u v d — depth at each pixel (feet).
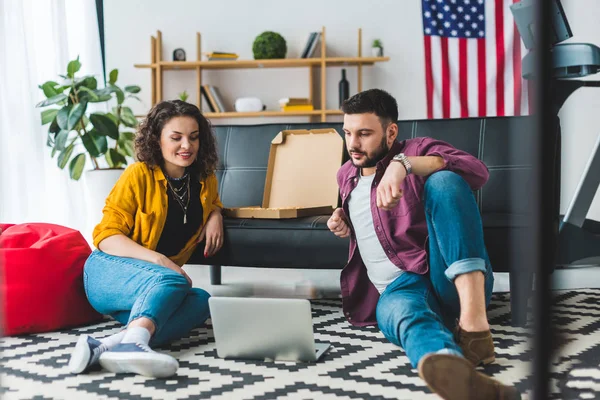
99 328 7.72
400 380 5.25
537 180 1.73
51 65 15.75
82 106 13.10
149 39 18.31
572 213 10.64
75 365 5.58
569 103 16.35
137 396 4.95
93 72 16.97
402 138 9.78
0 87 14.51
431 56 17.57
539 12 1.70
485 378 4.25
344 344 6.55
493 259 7.55
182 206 7.81
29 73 14.90
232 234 8.57
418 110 17.95
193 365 5.86
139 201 7.49
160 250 7.80
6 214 14.44
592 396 4.51
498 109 17.48
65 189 15.69
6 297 7.19
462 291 5.38
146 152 7.54
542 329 1.76
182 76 18.47
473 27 17.49
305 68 18.24
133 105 18.33
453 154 5.80
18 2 14.76
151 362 5.38
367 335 6.95
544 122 1.71
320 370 5.60
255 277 11.69
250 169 10.36
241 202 10.25
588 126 16.35
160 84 17.93
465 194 5.40
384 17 17.92
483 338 5.34
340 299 9.34
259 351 5.97
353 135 6.13
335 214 6.71
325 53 18.03
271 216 8.61
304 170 9.64
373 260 6.47
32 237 8.36
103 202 13.03
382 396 4.83
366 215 6.42
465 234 5.34
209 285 10.77
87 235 15.43
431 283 6.02
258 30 18.22
